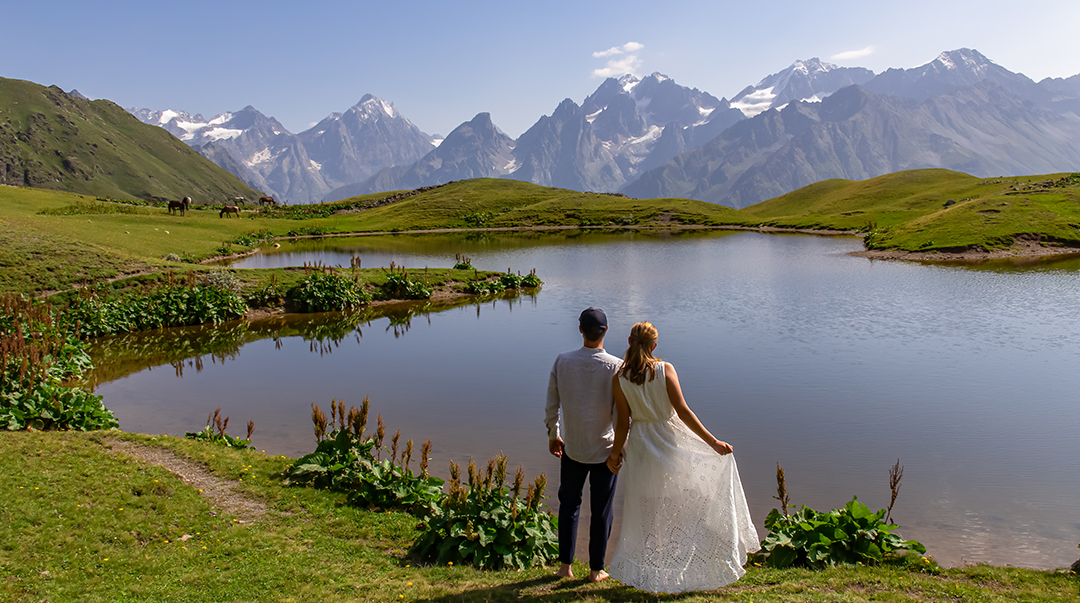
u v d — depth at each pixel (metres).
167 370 20.84
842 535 7.70
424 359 22.39
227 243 65.75
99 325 26.36
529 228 119.25
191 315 29.30
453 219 128.00
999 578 6.93
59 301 27.78
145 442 11.38
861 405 16.50
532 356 22.81
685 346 23.81
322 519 8.79
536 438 14.09
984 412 15.88
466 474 11.84
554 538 8.19
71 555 7.16
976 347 23.22
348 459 10.16
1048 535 9.72
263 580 6.93
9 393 13.21
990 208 73.38
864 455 13.08
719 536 6.12
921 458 12.91
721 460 6.14
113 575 6.84
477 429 14.71
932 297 35.00
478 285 39.03
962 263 52.97
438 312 32.81
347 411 16.11
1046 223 66.31
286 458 11.20
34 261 30.81
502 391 18.11
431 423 15.18
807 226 107.12
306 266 38.59
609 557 8.62
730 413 15.92
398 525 8.70
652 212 133.88
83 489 8.94
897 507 10.70
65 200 83.69
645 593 6.34
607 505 6.64
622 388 6.14
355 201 158.75
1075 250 59.84
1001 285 39.34
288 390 18.33
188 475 10.00
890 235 72.56
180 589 6.63
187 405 16.75
